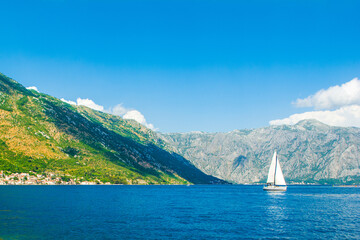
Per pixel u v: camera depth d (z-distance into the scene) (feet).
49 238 245.04
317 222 343.05
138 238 250.78
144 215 385.50
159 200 644.69
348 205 564.71
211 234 270.87
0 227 284.00
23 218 337.31
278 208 495.82
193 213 415.03
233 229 295.48
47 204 482.69
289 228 303.68
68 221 323.57
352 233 280.51
